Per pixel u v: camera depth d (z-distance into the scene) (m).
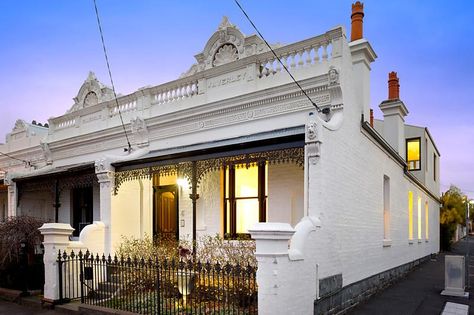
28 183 16.33
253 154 9.65
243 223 12.51
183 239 12.38
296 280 7.17
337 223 9.29
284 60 11.41
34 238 12.34
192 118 12.97
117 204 12.93
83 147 16.58
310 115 8.77
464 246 42.25
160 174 12.05
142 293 9.32
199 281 8.17
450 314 9.32
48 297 10.38
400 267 16.02
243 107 11.84
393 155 15.17
